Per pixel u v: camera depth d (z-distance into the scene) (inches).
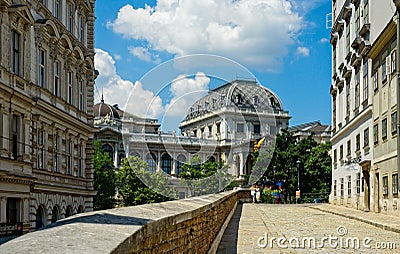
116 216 191.2
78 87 1339.8
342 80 1546.5
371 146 1195.9
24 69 964.0
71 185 1269.7
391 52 1016.9
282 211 1274.6
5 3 860.6
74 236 133.3
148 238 186.5
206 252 381.7
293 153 2383.1
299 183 2399.1
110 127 2915.8
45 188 1064.2
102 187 2075.5
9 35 890.7
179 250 255.3
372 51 1148.5
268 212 1206.3
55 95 1142.3
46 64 1093.8
